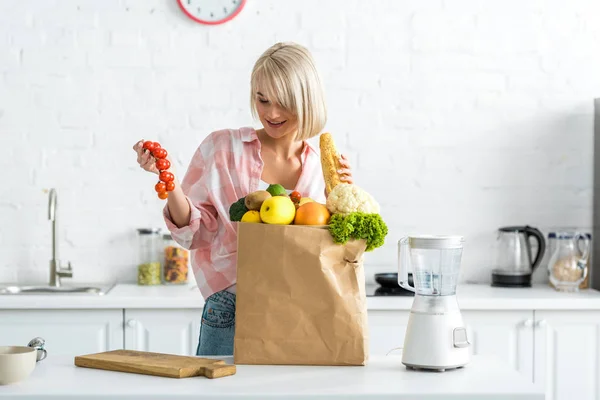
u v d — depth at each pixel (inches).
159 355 72.2
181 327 128.3
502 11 147.9
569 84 149.1
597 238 145.9
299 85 78.8
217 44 145.8
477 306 128.3
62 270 142.6
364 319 71.4
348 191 71.4
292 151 86.8
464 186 148.6
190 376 66.8
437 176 148.2
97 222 146.3
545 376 130.4
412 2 147.0
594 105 148.9
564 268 138.0
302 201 74.5
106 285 145.3
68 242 146.1
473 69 148.0
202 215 84.5
